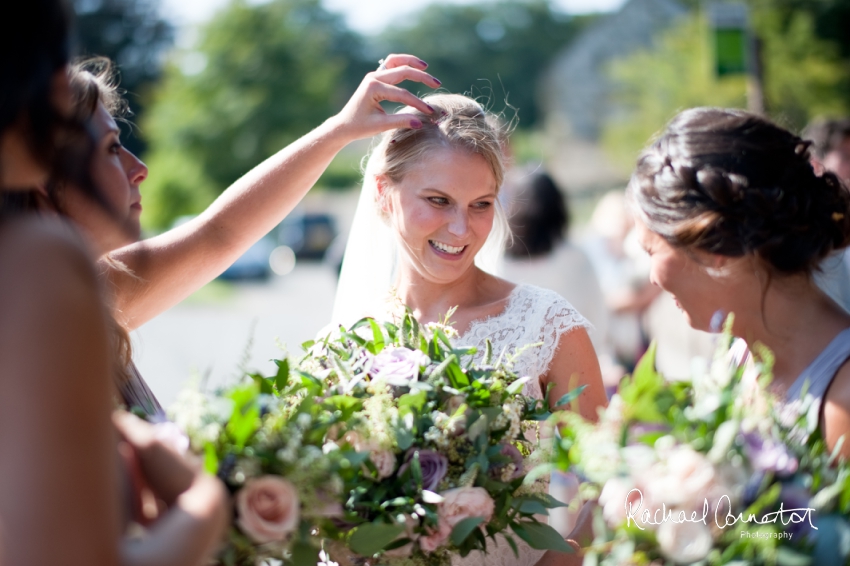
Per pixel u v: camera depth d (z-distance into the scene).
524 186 4.47
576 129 32.91
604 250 5.98
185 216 34.62
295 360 1.92
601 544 1.49
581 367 2.29
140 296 2.23
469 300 2.45
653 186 1.76
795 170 1.69
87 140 1.32
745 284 1.72
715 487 1.39
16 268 1.12
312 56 42.97
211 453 1.45
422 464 1.76
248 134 39.94
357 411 1.78
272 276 24.16
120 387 1.84
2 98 1.17
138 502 1.35
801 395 1.64
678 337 4.99
